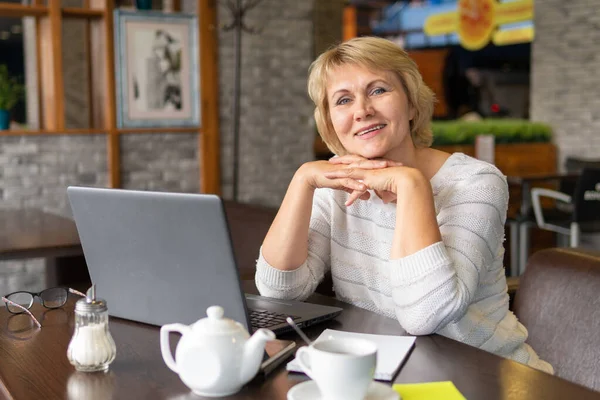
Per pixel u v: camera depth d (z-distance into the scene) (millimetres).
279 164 5215
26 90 4605
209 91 4887
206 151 4926
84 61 4684
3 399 1236
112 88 4570
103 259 1568
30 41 4598
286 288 1773
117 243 1519
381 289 1752
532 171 6617
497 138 6520
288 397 1108
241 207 3373
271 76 5121
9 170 4352
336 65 1741
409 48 7383
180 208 1362
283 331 1498
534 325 1871
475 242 1591
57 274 3312
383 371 1233
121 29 4562
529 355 1710
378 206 1756
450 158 1761
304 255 1787
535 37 6941
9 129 4383
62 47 4617
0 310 1755
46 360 1356
